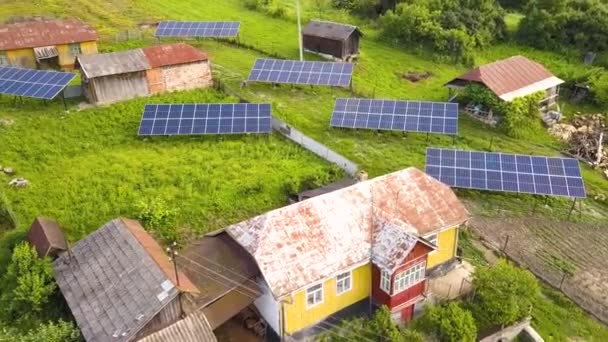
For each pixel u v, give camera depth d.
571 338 26.86
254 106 40.88
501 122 47.59
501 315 25.53
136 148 37.75
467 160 36.91
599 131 48.09
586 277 30.48
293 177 34.69
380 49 63.75
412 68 59.53
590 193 38.78
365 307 27.05
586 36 64.94
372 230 26.17
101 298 22.73
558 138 47.12
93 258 24.62
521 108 47.47
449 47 62.19
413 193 28.47
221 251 25.78
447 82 55.75
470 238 32.84
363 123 42.44
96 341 21.19
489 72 49.59
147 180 33.56
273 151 38.38
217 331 24.52
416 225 27.28
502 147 44.03
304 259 24.28
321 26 59.19
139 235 25.36
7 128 38.50
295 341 25.06
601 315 28.19
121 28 61.31
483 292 26.12
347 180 34.69
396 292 25.41
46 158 35.31
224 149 38.19
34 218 29.41
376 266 25.47
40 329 21.92
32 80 42.84
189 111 40.25
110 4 69.00
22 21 59.69
